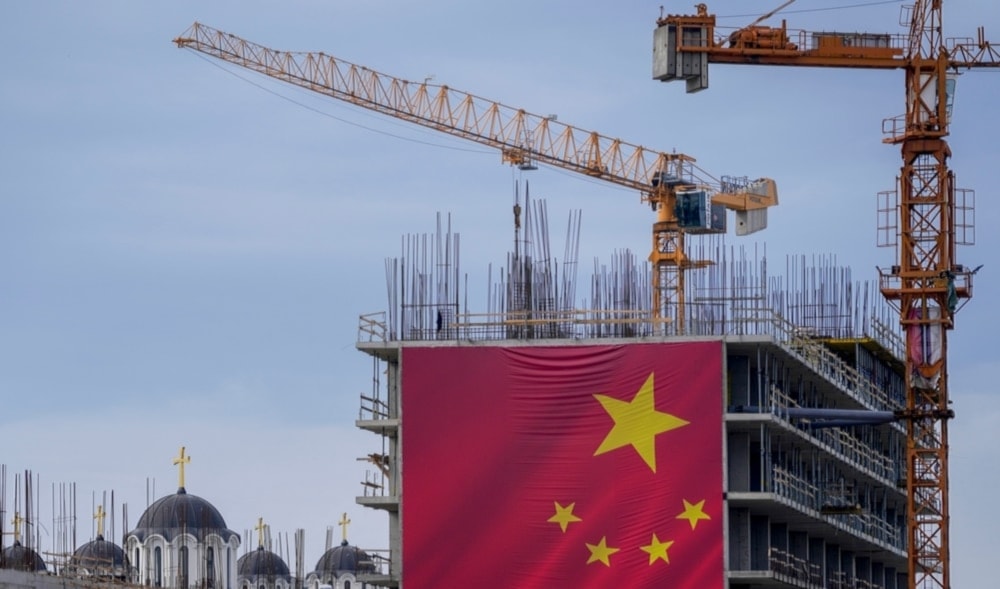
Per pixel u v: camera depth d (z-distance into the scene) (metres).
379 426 152.88
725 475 148.75
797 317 184.25
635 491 149.12
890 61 191.50
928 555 183.25
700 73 195.50
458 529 150.25
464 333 155.38
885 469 192.50
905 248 189.00
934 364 186.38
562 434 150.50
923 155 190.38
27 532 159.25
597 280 157.62
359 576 179.88
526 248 160.50
